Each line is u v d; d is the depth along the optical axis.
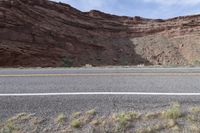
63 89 7.79
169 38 62.91
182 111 5.64
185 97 6.65
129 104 6.20
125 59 53.38
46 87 8.12
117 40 60.28
